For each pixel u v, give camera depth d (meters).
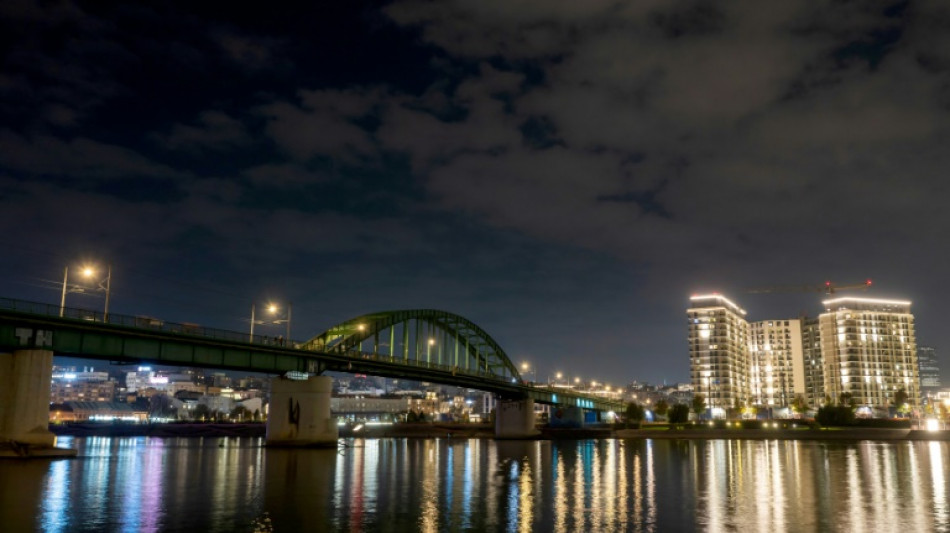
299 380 114.25
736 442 151.88
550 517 36.47
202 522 34.41
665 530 32.66
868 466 73.88
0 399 74.12
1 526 33.00
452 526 33.66
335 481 56.16
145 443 160.00
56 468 66.19
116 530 32.03
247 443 157.00
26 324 74.19
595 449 120.81
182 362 90.44
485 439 192.25
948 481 56.12
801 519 35.97
